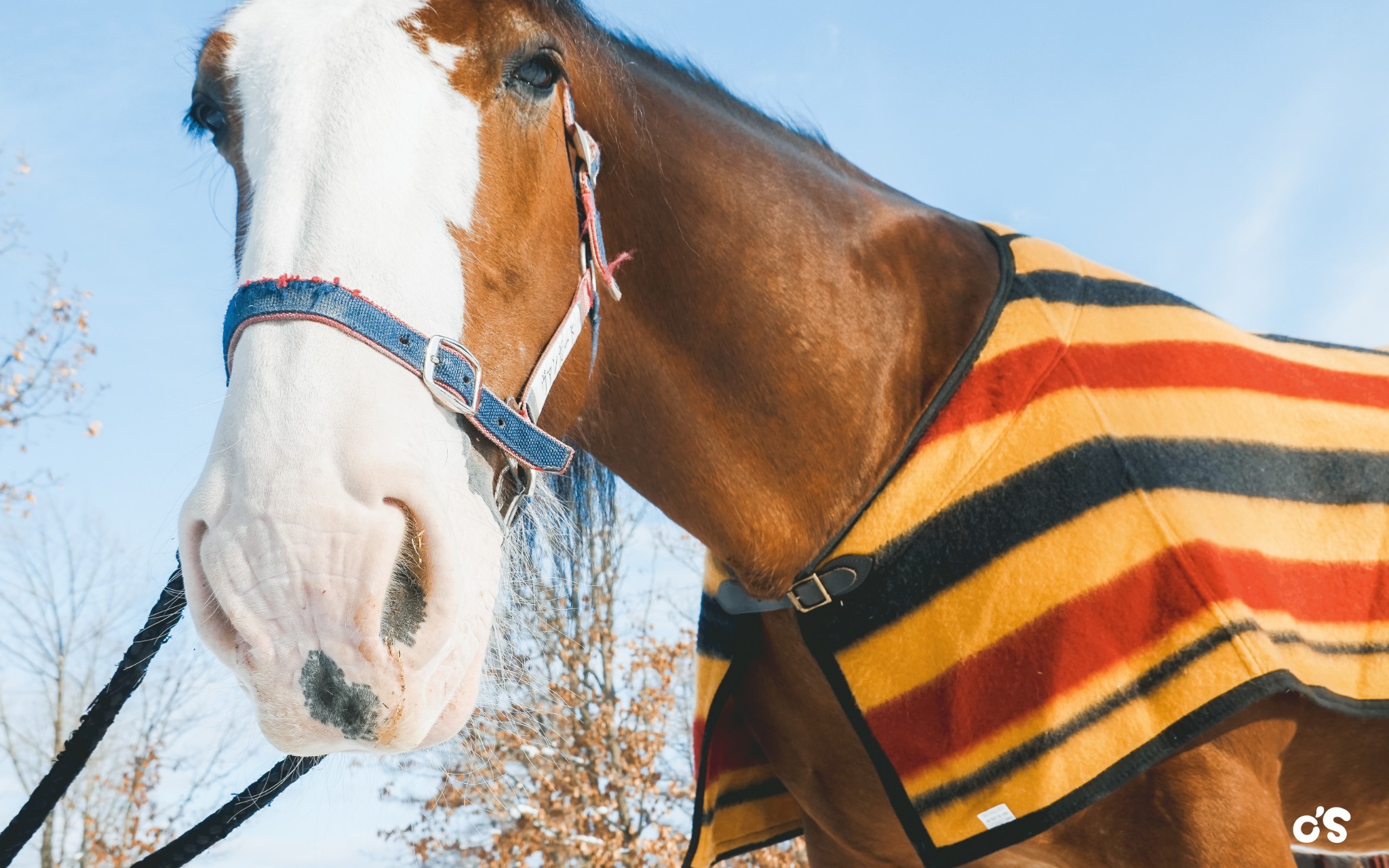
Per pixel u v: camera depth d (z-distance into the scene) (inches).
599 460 53.2
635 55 55.3
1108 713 44.1
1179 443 48.5
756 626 56.2
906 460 50.4
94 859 300.8
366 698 32.4
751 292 49.4
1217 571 45.2
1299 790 53.6
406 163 37.4
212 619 33.8
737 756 62.4
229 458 33.4
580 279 44.1
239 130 39.9
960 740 46.3
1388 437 53.6
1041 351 50.6
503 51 41.1
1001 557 47.3
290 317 34.3
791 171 53.7
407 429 34.5
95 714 43.0
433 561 34.0
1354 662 48.0
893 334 52.5
